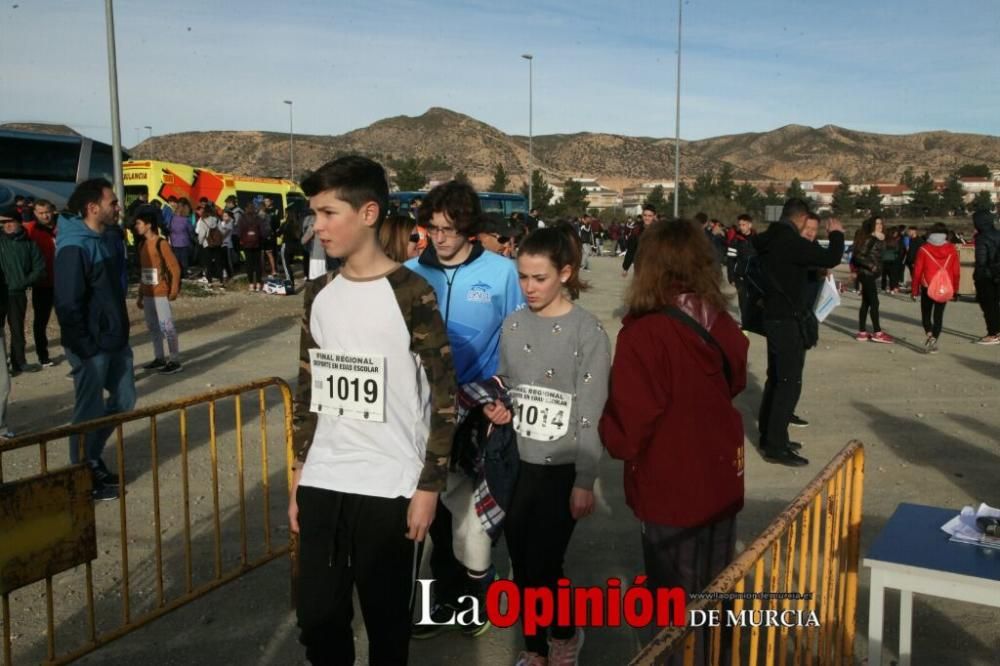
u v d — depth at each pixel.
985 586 2.51
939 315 11.34
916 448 6.78
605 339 3.19
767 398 6.58
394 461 2.59
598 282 21.75
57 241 5.34
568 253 3.19
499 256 3.65
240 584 4.26
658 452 2.73
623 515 5.32
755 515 5.33
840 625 3.22
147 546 4.73
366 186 2.54
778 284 6.25
